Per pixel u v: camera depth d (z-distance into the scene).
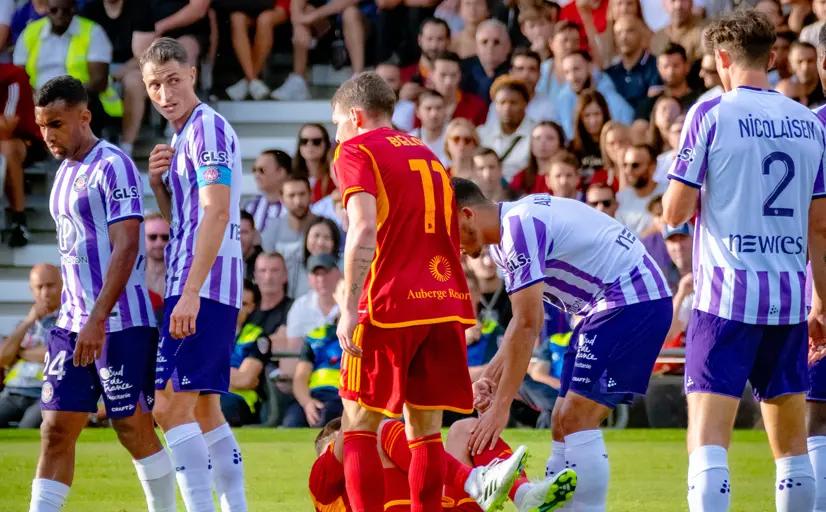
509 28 45.69
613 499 24.38
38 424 35.22
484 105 44.00
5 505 23.41
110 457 29.31
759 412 33.84
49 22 46.06
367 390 17.80
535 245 19.03
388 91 19.00
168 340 19.89
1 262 45.97
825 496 19.70
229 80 48.78
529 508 18.34
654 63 44.22
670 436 32.62
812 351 19.84
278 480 26.55
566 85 43.78
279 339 35.50
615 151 41.56
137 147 47.41
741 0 44.84
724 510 17.38
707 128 17.89
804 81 41.72
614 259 19.44
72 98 20.17
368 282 17.92
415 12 46.81
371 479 17.64
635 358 19.19
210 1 47.62
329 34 48.34
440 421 18.28
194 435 19.77
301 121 48.38
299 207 40.44
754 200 17.78
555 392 33.94
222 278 20.08
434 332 17.95
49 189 46.97
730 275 17.80
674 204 18.09
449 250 18.31
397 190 17.95
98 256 20.08
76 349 19.61
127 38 46.75
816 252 18.70
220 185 19.81
